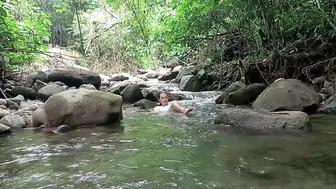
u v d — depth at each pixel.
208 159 2.67
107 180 2.26
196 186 2.12
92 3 14.46
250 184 2.12
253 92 5.68
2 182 2.27
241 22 7.10
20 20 8.89
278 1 5.89
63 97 4.23
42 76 7.39
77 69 7.99
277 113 3.89
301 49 6.43
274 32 6.43
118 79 10.01
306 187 2.05
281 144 3.03
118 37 12.88
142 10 10.15
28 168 2.55
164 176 2.31
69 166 2.57
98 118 4.21
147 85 8.55
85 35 13.05
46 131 3.89
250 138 3.30
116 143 3.26
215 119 4.21
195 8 7.20
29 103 5.57
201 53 9.27
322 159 2.58
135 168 2.49
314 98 4.73
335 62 5.93
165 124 4.22
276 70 6.60
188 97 6.73
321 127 3.66
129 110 5.52
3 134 3.77
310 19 5.89
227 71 7.96
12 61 7.08
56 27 14.77
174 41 8.25
